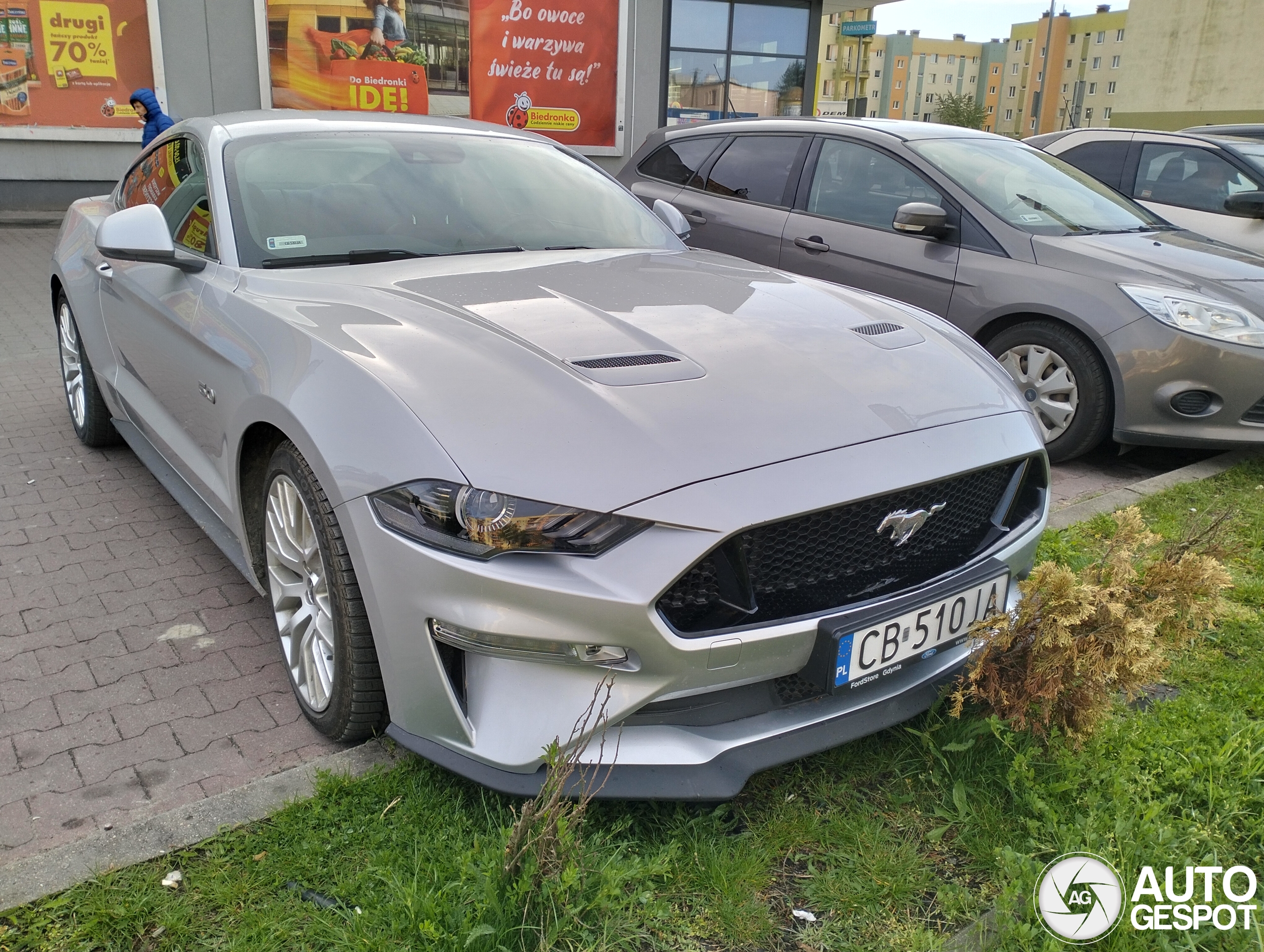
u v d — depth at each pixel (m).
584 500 1.94
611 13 13.39
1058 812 2.24
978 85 152.50
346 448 2.15
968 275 5.05
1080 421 4.86
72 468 4.45
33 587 3.34
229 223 3.08
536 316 2.54
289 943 1.85
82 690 2.74
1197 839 2.19
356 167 3.41
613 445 2.02
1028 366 4.99
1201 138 7.69
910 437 2.28
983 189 5.25
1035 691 2.29
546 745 2.00
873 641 2.16
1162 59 53.09
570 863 1.85
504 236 3.38
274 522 2.57
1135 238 5.17
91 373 4.36
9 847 2.13
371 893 1.95
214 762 2.45
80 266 4.23
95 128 11.17
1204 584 2.27
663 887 2.04
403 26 12.23
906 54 148.25
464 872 1.89
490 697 2.04
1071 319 4.74
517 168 3.76
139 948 1.84
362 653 2.23
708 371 2.31
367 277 2.89
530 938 1.83
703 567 2.00
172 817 2.13
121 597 3.28
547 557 1.95
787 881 2.10
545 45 13.12
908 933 1.95
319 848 2.06
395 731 2.20
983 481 2.44
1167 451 5.43
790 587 2.11
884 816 2.29
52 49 10.80
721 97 14.70
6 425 5.02
